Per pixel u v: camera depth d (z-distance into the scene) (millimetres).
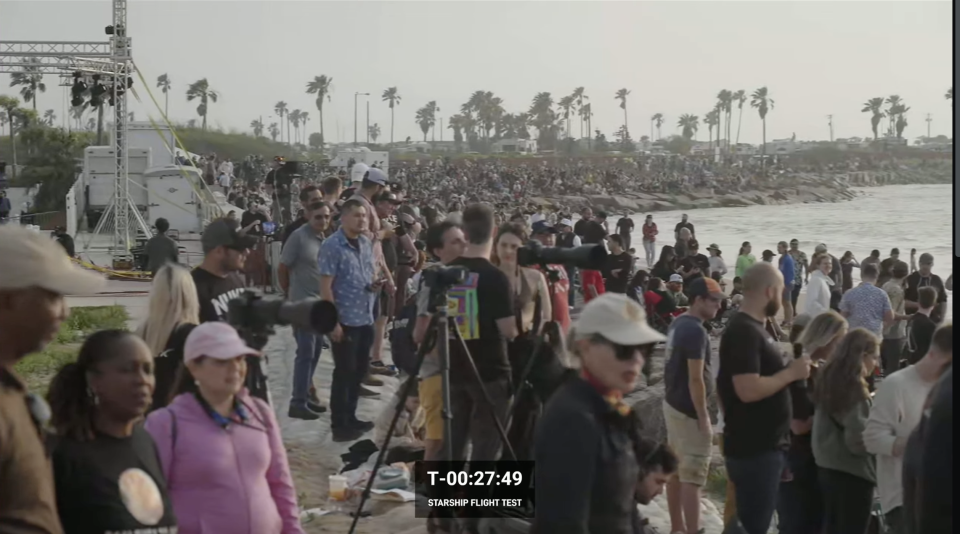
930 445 4484
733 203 125625
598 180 124875
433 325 5836
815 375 6582
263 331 5039
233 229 6254
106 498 3545
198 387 4398
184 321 5383
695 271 20328
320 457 8281
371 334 8836
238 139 97000
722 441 6234
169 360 5297
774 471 6047
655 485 4578
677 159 158750
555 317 7488
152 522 3645
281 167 19438
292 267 9492
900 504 6051
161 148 37188
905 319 14758
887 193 154000
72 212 30953
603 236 22188
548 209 40188
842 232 70750
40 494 3035
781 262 23000
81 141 60844
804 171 174000
